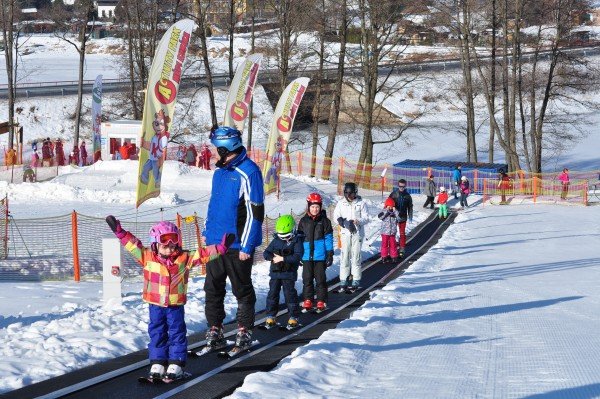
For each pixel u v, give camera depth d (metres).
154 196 17.23
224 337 10.52
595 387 7.65
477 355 9.55
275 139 27.86
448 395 7.46
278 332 11.73
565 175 52.62
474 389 7.71
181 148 55.22
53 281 19.08
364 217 17.28
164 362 8.34
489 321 12.34
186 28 17.31
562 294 15.83
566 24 58.69
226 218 9.50
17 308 14.09
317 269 14.03
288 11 56.97
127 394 7.80
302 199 40.12
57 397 7.61
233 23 55.16
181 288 8.31
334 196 44.91
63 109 84.81
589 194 55.09
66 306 13.89
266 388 7.54
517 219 40.34
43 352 9.45
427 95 98.56
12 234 24.06
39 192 36.06
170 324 8.32
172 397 7.66
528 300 14.92
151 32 59.56
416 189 55.00
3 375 8.34
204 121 82.50
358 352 9.62
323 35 56.81
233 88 25.94
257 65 26.34
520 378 8.20
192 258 8.36
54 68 111.94
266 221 24.84
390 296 15.24
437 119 95.94
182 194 38.31
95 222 26.45
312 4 56.09
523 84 65.19
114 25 75.12
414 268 21.20
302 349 9.63
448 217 42.44
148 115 16.89
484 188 51.09
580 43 65.69
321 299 14.01
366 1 54.91
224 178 9.48
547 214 43.09
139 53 64.62
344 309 14.44
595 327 11.67
